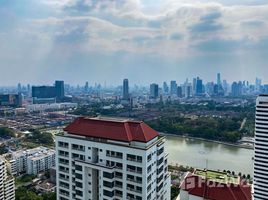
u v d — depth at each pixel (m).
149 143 99.25
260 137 147.88
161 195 110.94
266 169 146.62
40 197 189.12
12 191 185.00
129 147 96.50
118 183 100.00
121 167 98.81
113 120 108.06
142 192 95.44
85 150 105.81
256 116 148.75
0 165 174.25
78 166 105.94
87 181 105.38
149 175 98.00
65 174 112.25
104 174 99.69
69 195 111.81
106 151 101.38
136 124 103.06
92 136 105.00
